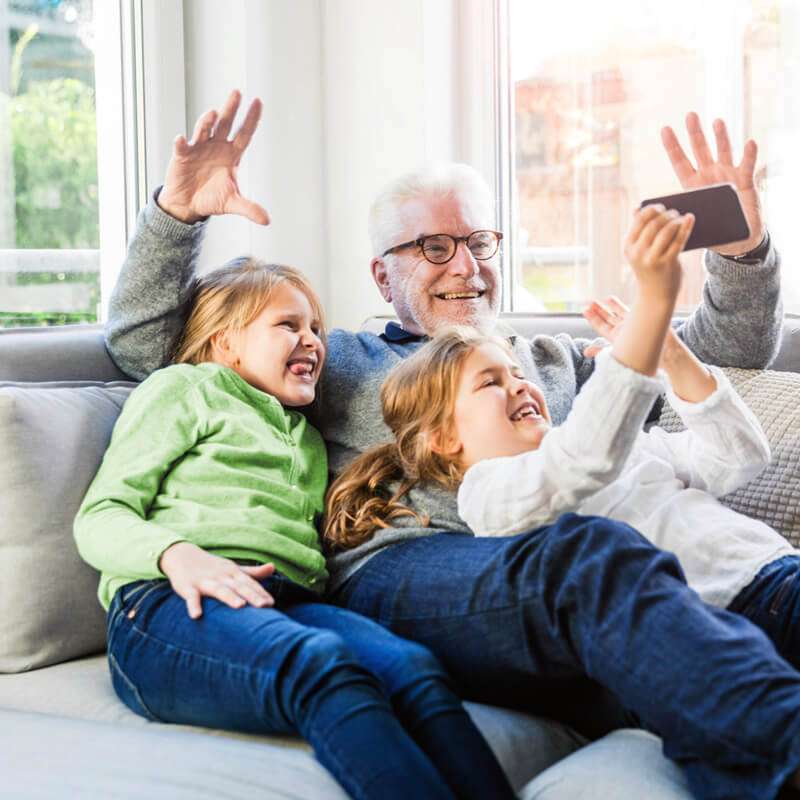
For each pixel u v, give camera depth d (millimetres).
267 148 2482
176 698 1258
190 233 1680
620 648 1102
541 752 1231
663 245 1208
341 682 1110
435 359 1530
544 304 2549
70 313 2266
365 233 2596
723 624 1088
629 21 2416
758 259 1683
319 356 1688
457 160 2514
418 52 2518
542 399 1544
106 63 2314
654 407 1802
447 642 1300
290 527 1461
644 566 1141
